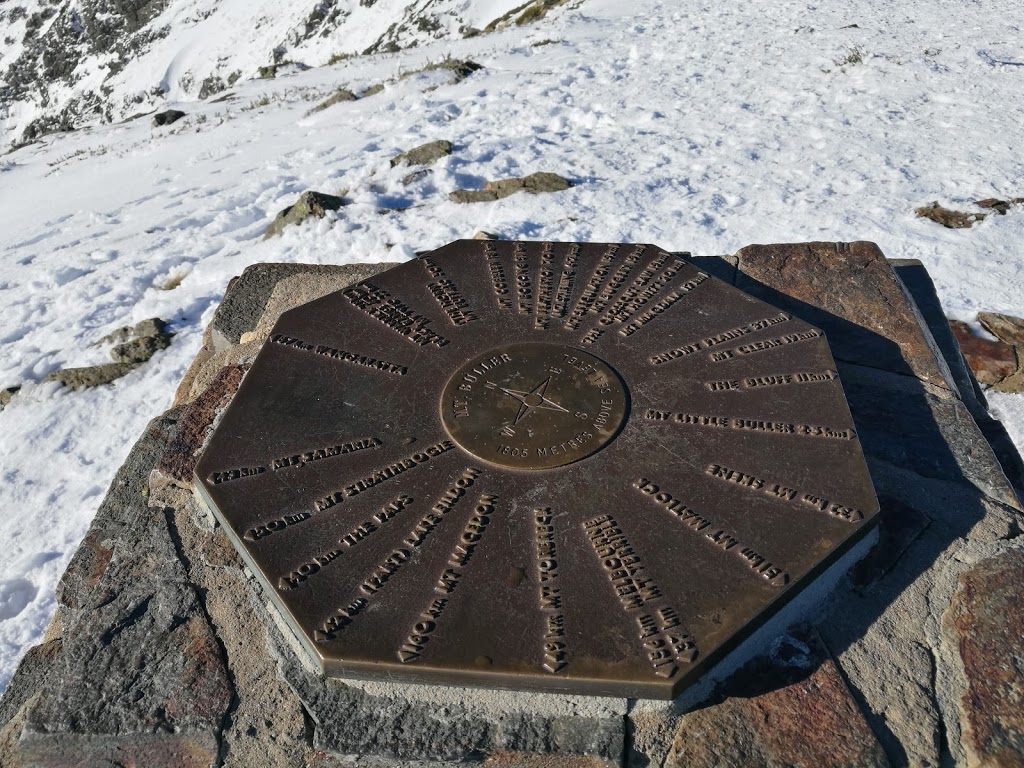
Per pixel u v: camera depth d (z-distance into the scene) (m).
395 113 2.89
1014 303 1.48
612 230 1.70
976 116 2.24
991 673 0.64
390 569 0.67
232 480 0.75
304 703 0.65
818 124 2.26
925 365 0.91
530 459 0.75
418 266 1.00
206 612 0.72
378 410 0.81
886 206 1.78
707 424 0.78
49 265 2.11
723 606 0.64
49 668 0.75
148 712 0.66
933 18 3.31
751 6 3.79
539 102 2.69
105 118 11.62
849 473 0.73
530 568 0.67
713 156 2.09
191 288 1.81
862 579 0.71
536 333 0.89
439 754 0.62
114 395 1.53
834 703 0.63
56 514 1.29
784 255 1.06
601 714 0.63
